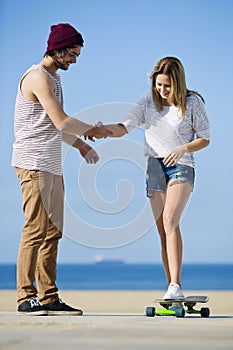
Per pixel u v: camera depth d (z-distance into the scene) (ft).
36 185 30.30
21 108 30.99
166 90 31.65
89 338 19.83
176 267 30.99
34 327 23.24
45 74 30.66
